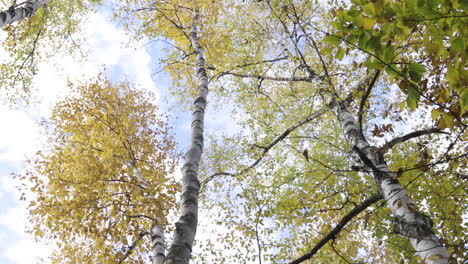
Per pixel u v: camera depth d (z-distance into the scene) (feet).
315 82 17.79
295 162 27.68
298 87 25.57
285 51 22.18
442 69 7.97
